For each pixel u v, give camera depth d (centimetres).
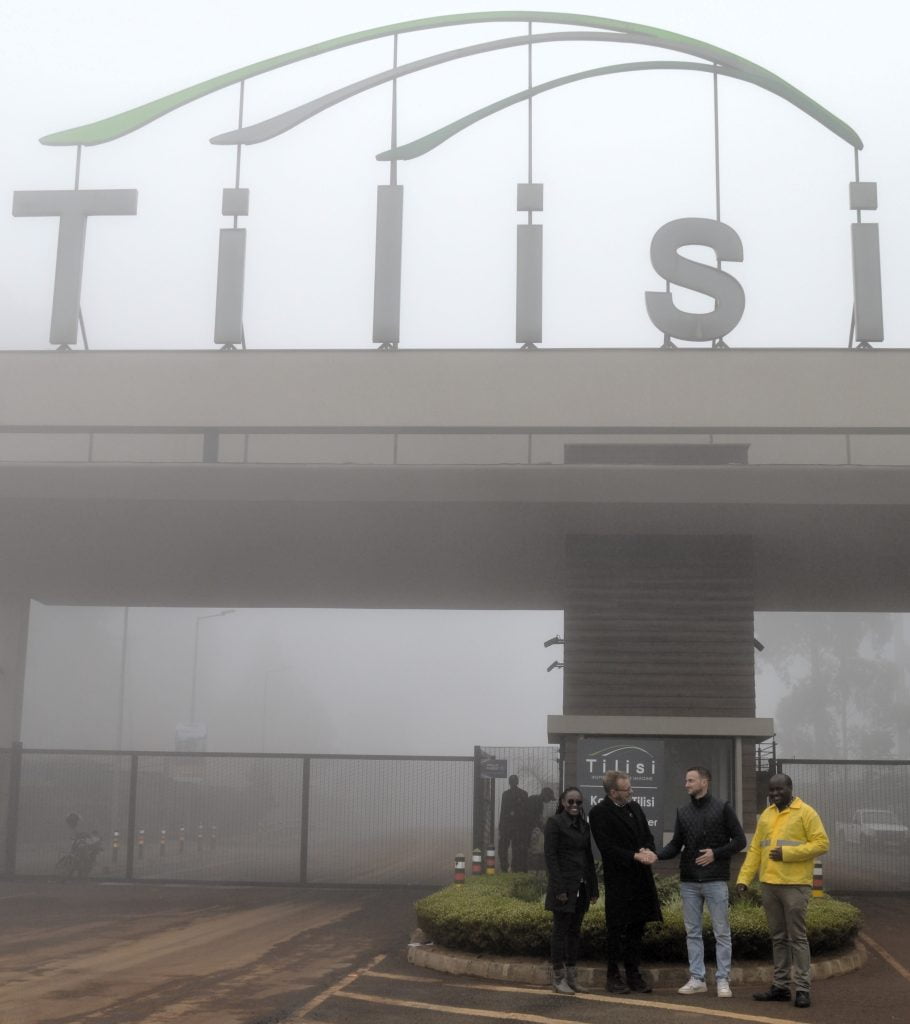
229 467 2045
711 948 1262
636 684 2148
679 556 2195
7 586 2866
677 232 2336
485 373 2244
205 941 1566
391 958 1419
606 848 1195
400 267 2322
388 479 2025
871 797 2939
